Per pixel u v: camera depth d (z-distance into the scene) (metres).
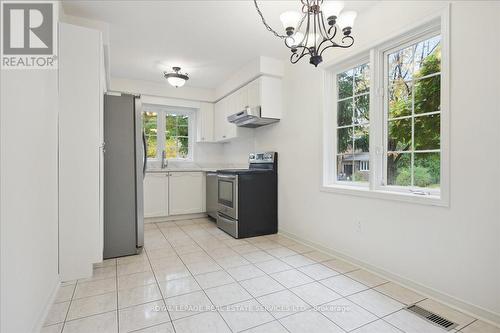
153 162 4.70
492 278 1.54
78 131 2.14
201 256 2.70
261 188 3.49
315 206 2.94
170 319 1.60
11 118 1.20
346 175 2.72
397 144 2.21
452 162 1.72
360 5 2.27
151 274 2.26
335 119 2.83
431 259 1.85
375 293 1.91
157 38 2.89
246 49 3.16
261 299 1.83
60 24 2.09
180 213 4.40
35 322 1.46
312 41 1.70
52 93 1.90
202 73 4.02
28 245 1.37
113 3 2.24
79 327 1.52
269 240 3.27
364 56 2.47
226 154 5.21
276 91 3.46
